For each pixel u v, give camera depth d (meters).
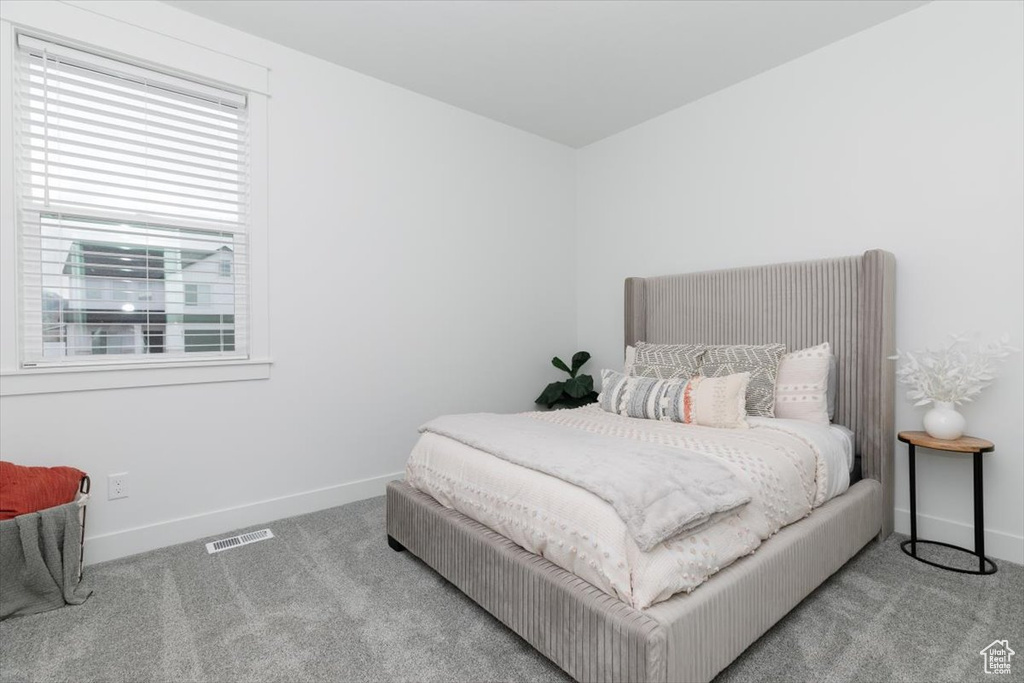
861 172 2.55
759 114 2.95
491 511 1.70
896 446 2.48
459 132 3.36
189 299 2.43
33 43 2.03
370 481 2.99
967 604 1.80
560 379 4.00
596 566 1.32
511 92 3.15
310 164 2.72
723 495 1.47
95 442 2.17
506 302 3.65
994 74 2.15
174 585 1.97
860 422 2.45
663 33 2.53
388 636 1.65
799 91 2.77
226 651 1.56
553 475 1.55
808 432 2.11
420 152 3.17
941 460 2.35
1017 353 2.12
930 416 2.16
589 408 2.88
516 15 2.39
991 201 2.16
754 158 2.98
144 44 2.22
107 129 2.20
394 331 3.07
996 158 2.15
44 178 2.07
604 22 2.44
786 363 2.53
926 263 2.35
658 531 1.28
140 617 1.74
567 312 4.05
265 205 2.58
